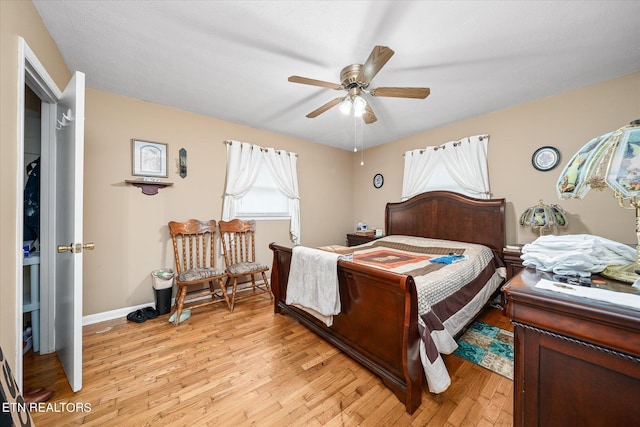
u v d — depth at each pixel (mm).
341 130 3496
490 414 1273
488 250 2635
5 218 1100
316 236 4117
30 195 1865
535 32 1588
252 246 3238
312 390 1452
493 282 2449
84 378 1541
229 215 3104
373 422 1232
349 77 1803
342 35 1616
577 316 614
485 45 1711
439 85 2262
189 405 1340
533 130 2613
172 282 2553
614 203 2209
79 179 1363
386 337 1433
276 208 3662
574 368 632
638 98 2072
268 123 3221
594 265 815
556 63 1940
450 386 1474
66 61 1891
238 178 3188
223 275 2609
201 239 2938
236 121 3158
